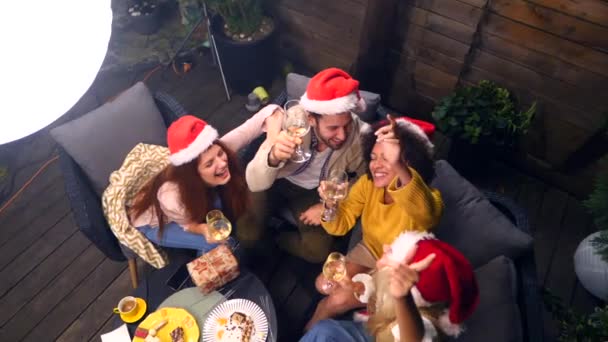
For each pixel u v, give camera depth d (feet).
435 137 9.55
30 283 7.63
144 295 5.79
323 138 5.98
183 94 10.57
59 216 8.45
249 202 6.64
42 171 9.13
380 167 5.32
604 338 5.03
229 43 9.23
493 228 5.53
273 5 9.90
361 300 5.49
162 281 5.91
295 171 6.54
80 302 7.43
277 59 10.88
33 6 2.35
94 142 6.43
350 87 5.60
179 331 5.30
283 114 6.50
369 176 5.72
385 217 5.70
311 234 6.90
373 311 5.26
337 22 9.40
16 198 8.72
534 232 8.20
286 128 5.63
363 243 6.23
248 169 5.97
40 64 2.50
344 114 5.70
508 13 7.31
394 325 4.75
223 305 5.59
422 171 5.27
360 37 8.73
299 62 10.74
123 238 6.04
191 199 5.80
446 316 4.39
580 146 7.90
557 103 7.72
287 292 7.19
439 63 8.69
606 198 5.78
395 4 8.21
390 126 5.01
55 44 2.51
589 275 6.93
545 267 7.77
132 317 5.57
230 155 6.07
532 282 5.33
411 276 3.94
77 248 8.04
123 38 11.24
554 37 7.09
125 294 7.54
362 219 6.07
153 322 5.41
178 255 6.93
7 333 7.09
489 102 7.77
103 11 2.81
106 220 6.31
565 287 7.53
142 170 6.28
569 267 7.77
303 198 6.88
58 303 7.41
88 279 7.68
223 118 10.14
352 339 5.16
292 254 7.42
